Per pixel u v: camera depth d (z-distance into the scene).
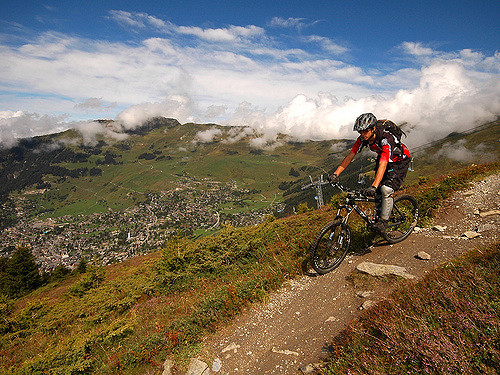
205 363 4.77
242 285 6.45
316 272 6.71
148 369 5.24
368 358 3.41
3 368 8.13
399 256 6.47
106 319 10.17
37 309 13.34
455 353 2.79
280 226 10.06
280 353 4.51
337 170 6.16
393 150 5.56
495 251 4.62
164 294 9.47
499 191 9.21
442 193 9.92
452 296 3.60
